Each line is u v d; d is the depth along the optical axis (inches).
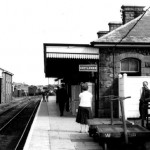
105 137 310.5
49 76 1119.6
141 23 714.2
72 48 652.1
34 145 364.5
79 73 762.8
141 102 503.8
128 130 329.1
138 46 661.9
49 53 645.9
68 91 997.2
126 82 608.4
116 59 667.4
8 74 2095.2
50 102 1680.6
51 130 490.3
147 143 316.5
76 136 430.3
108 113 663.1
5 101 1924.2
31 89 3848.4
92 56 659.4
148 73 669.9
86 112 434.3
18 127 663.1
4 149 416.2
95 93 681.0
